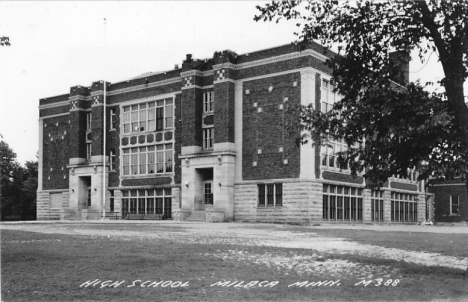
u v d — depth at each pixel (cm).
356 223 4897
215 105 5019
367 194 5253
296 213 4466
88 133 6469
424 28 1212
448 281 1055
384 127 1162
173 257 1393
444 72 1143
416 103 1100
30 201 8662
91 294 914
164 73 5681
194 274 1112
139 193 5888
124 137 6022
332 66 1316
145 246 1722
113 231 2764
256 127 4828
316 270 1184
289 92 4600
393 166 1194
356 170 1220
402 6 1202
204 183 5253
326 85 4703
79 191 6350
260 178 4756
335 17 1280
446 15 1116
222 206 4878
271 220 4625
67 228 3153
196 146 5203
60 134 6812
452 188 6719
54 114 6900
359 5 1251
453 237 2402
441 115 1038
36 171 8969
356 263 1310
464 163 1078
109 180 6156
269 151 4716
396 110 1128
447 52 1144
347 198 4994
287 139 4597
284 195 4562
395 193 5931
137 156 5916
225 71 4962
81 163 6412
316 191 4491
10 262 1273
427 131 1091
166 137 5616
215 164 4972
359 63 1272
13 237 2162
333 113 1257
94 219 5997
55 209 6769
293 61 4588
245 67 4938
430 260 1441
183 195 5238
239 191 4891
